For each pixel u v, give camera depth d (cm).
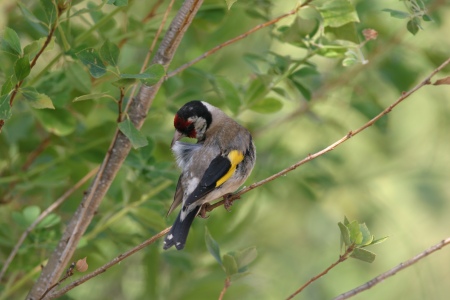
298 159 1380
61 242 874
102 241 1216
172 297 1186
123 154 876
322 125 1412
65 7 827
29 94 780
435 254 1675
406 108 1605
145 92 870
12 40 805
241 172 965
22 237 926
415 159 1606
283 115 1451
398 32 1280
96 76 779
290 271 1495
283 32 998
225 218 1224
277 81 1047
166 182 1038
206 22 1109
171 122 1284
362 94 1341
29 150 1169
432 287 1555
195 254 1209
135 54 1251
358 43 955
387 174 1563
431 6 1223
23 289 1196
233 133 985
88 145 1123
